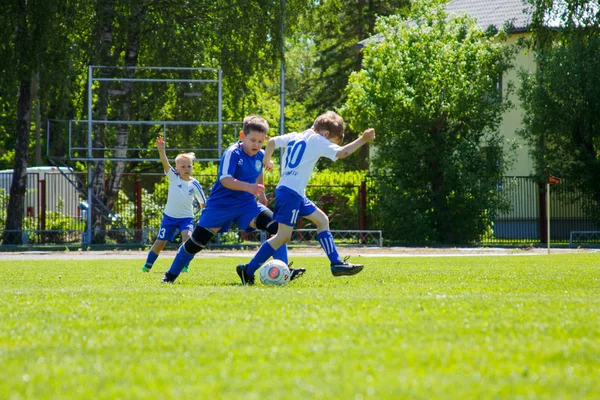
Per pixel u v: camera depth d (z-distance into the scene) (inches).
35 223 2143.2
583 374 245.1
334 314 383.9
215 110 2094.0
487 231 2300.7
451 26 2352.4
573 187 2386.8
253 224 677.9
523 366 256.7
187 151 1950.1
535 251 1795.0
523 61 2773.1
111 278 795.4
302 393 218.1
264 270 637.9
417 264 1068.5
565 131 2336.4
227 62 2146.9
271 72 2313.0
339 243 2229.3
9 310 414.9
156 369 255.9
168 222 940.0
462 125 2313.0
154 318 375.6
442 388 222.8
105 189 2166.6
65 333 335.0
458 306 418.9
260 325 348.5
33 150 3565.5
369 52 2436.0
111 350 292.4
